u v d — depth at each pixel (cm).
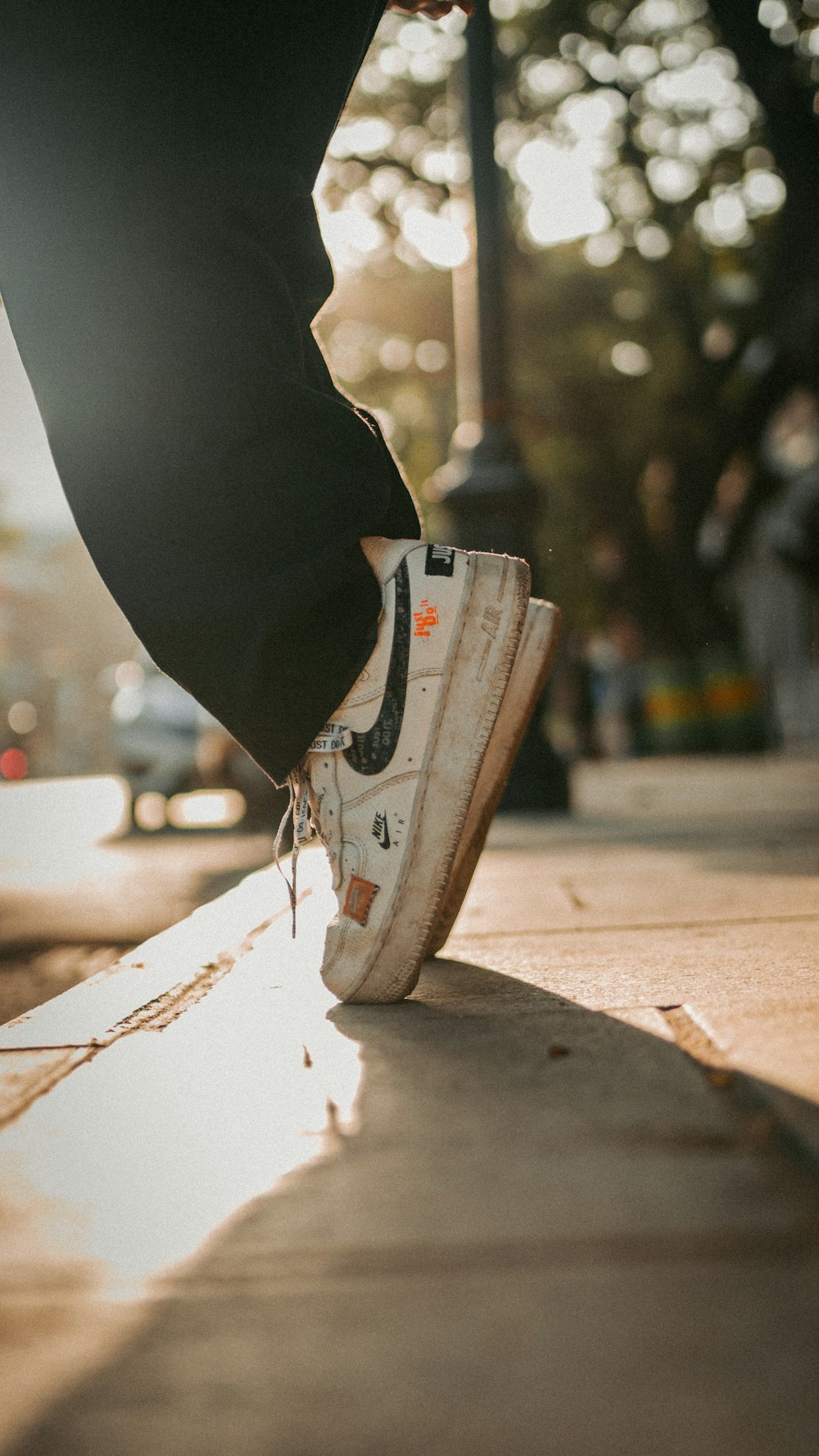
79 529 170
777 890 292
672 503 1825
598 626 2278
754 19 854
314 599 163
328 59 171
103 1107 127
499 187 756
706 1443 65
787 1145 104
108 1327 80
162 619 167
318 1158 109
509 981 188
